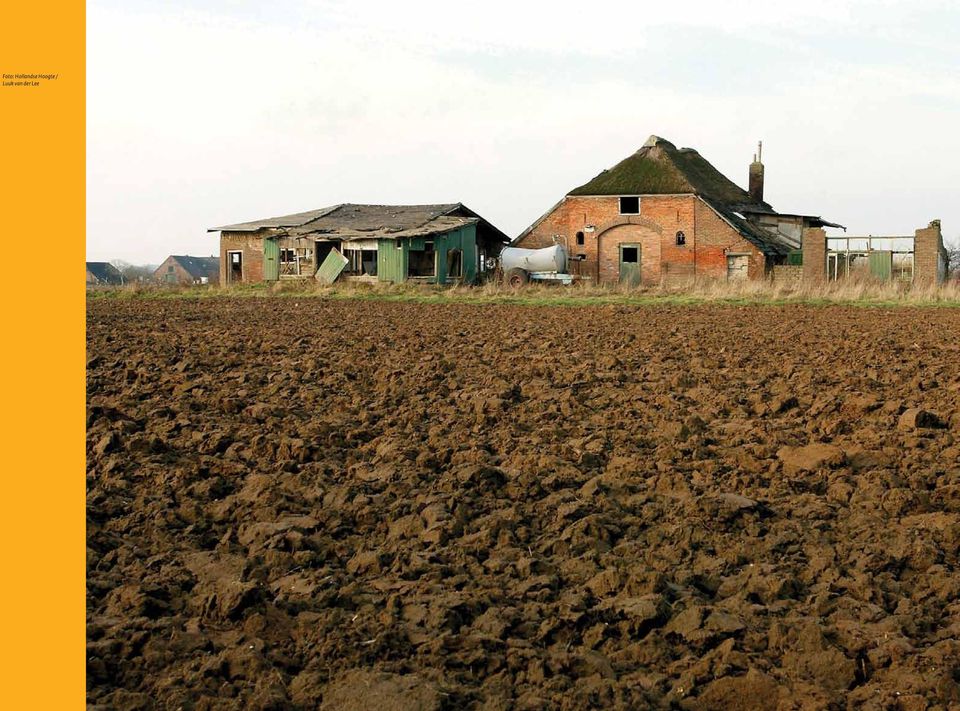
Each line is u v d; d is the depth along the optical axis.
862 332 23.36
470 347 20.14
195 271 128.25
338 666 5.74
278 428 11.80
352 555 7.71
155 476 9.50
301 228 54.28
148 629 6.20
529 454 10.31
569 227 55.31
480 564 7.35
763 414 12.78
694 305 35.69
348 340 21.92
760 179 62.00
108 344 20.98
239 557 7.47
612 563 7.25
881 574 7.06
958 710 5.16
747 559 7.44
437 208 56.81
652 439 11.12
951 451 10.09
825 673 5.63
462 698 5.37
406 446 10.62
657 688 5.50
